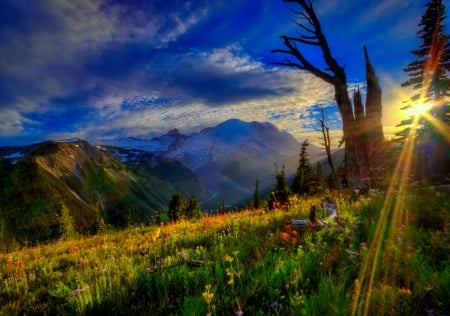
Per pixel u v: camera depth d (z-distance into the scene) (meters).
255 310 3.55
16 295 5.80
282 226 7.70
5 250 13.73
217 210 15.83
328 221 6.61
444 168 16.34
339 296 3.29
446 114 21.58
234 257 5.43
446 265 3.85
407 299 3.16
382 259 4.20
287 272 4.19
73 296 4.76
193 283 4.69
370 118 16.34
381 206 7.22
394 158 16.08
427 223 6.21
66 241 15.23
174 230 11.88
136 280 5.09
